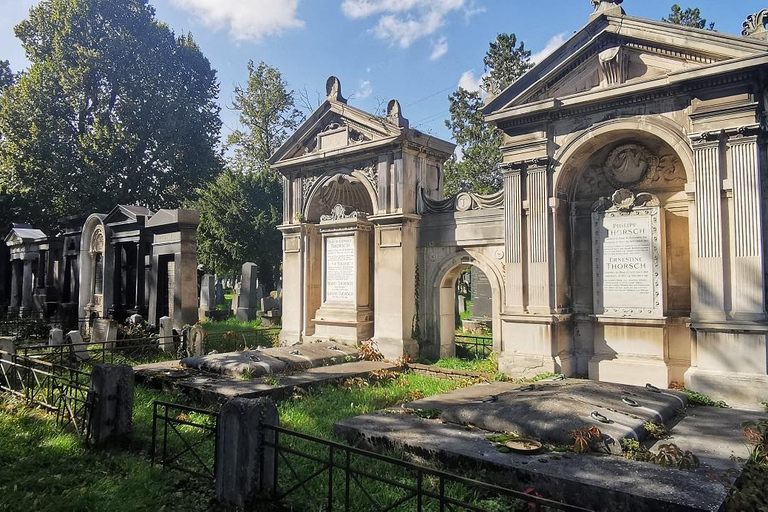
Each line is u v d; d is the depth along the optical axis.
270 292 34.72
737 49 9.05
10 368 9.80
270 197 35.56
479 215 13.18
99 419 6.72
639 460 5.59
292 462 6.21
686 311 10.53
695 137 9.40
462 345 15.89
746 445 6.24
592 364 11.13
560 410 6.66
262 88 40.97
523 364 11.33
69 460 6.32
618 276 11.06
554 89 11.42
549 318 11.04
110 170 27.81
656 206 10.64
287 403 9.21
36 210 27.38
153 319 17.03
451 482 5.70
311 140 16.16
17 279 25.80
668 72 10.01
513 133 11.95
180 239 16.16
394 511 5.01
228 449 5.16
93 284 18.95
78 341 13.11
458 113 33.25
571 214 11.86
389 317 13.93
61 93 27.81
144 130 28.91
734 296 8.98
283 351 12.66
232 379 10.34
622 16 10.29
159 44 30.47
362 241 15.03
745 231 8.91
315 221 16.42
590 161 11.65
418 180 14.41
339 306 15.20
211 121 32.84
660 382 10.30
